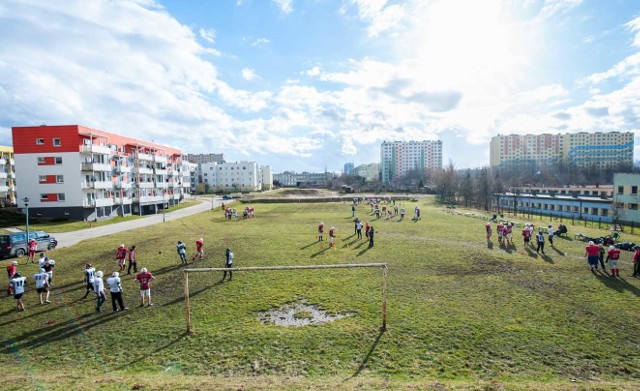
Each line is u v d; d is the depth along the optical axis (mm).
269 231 42062
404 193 132750
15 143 54781
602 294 17828
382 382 9805
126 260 27094
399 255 27484
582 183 120625
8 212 55469
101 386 9562
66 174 54969
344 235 38031
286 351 12320
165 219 58844
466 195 86500
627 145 162750
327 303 17094
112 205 62875
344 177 193500
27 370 11266
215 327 14508
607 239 30859
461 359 11617
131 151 71312
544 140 170875
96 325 14945
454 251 28797
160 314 16094
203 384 9688
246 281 20922
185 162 106312
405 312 15742
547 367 11094
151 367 11422
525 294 17984
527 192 87938
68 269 24734
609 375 10656
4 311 16734
